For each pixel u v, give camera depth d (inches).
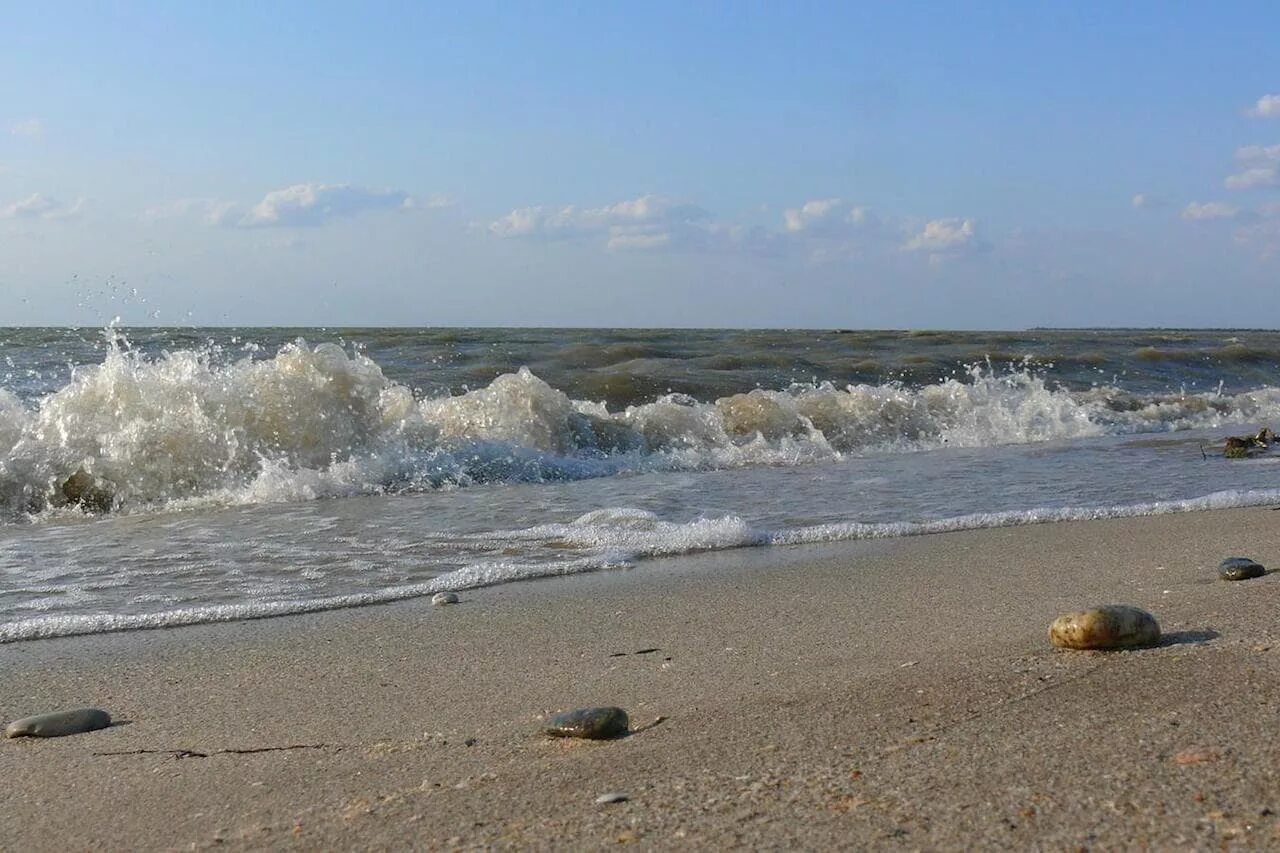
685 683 121.9
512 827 77.7
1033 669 110.3
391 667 135.6
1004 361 685.9
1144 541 207.5
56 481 276.5
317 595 178.4
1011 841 68.3
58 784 96.0
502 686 125.5
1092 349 788.0
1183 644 114.7
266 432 313.9
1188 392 618.5
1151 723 88.7
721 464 353.4
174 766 100.6
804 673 122.4
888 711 100.3
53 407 303.9
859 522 239.3
